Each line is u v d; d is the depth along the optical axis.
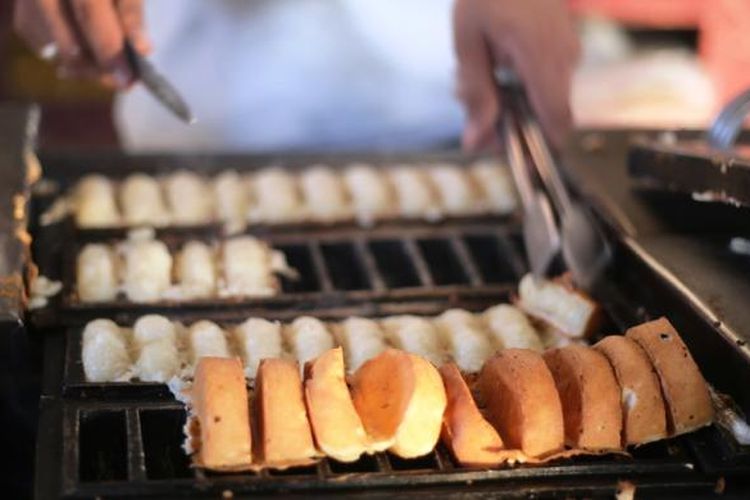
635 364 1.33
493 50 2.04
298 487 1.23
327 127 2.80
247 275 1.74
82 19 1.96
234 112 2.79
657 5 2.97
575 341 1.58
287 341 1.58
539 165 1.82
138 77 2.01
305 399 1.28
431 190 2.09
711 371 1.39
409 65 2.73
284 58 2.72
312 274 1.84
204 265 1.75
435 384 1.27
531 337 1.59
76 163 2.12
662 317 1.43
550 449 1.29
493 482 1.27
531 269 1.69
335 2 2.66
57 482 1.26
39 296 1.62
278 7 2.67
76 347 1.51
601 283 1.63
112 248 1.81
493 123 2.04
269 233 1.89
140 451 1.28
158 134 2.82
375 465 1.29
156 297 1.67
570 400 1.33
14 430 1.60
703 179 1.55
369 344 1.53
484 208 2.03
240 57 2.72
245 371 1.47
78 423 1.34
